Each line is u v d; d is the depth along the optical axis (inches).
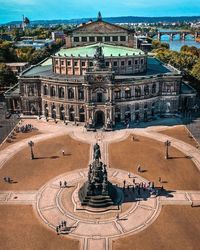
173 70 5841.5
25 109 5556.1
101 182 2960.1
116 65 5285.4
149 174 3506.4
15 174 3567.9
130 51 5693.9
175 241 2479.1
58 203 2997.0
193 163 3750.0
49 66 6466.5
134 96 5054.1
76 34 6387.8
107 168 3641.7
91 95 4734.3
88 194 2940.5
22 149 4212.6
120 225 2667.3
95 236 2546.8
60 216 2807.6
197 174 3501.5
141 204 2942.9
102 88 4692.4
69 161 3846.0
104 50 5654.5
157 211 2837.1
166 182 3336.6
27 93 5433.1
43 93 5383.9
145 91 5157.5
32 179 3452.3
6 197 3115.2
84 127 4963.1
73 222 2721.5
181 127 4896.7
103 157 3917.3
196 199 3019.2
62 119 5315.0
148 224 2672.2
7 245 2475.4
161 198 3038.9
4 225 2704.2
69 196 3105.3
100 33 6378.0
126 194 3100.4
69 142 4409.5
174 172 3548.2
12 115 5620.1
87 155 3993.6
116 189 3189.0
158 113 5457.7
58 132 4790.8
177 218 2741.1
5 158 3954.2
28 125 5039.4
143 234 2559.1
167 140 4072.3
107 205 2898.6
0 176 3528.5
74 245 2458.2
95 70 4658.0
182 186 3257.9
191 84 6776.6
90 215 2805.1
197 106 5659.5
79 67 5305.1
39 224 2706.7
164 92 5359.3
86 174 3521.2
